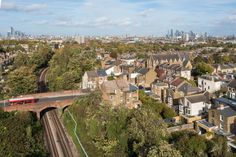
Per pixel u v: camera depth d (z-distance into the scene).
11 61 191.38
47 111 95.81
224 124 66.00
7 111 83.62
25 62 167.50
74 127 78.31
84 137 71.00
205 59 170.88
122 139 59.56
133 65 146.38
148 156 47.66
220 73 129.25
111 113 68.75
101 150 62.22
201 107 80.44
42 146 67.12
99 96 82.56
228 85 95.94
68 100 94.00
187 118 75.12
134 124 59.88
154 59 146.25
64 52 150.25
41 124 82.81
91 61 136.00
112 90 86.62
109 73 132.00
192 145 54.44
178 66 131.00
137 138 57.22
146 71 116.19
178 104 88.00
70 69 129.62
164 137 59.38
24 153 60.84
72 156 62.69
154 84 102.25
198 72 134.00
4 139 64.81
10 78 106.81
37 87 120.56
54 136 74.25
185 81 97.44
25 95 101.19
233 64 150.00
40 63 173.62
